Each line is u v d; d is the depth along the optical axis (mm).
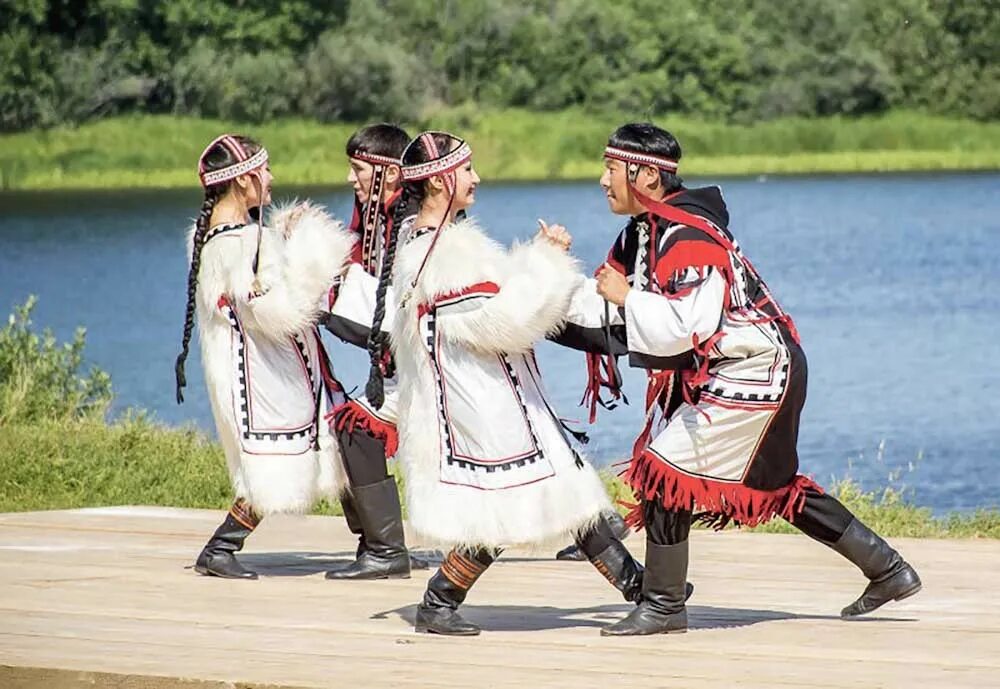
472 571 12656
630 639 12539
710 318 11945
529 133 155375
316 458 15125
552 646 12312
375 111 154625
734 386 12195
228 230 14930
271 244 14898
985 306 65000
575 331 12688
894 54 168125
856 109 166625
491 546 12266
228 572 15242
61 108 150875
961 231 101875
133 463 24359
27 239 104812
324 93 153875
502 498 12211
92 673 11500
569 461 12453
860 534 12898
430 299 12320
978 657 11953
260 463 14898
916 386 44312
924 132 165250
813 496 12812
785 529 19797
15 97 149500
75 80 150750
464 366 12320
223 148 14906
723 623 13180
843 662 11797
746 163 161000
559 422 12617
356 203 15586
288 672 11484
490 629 12961
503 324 12047
